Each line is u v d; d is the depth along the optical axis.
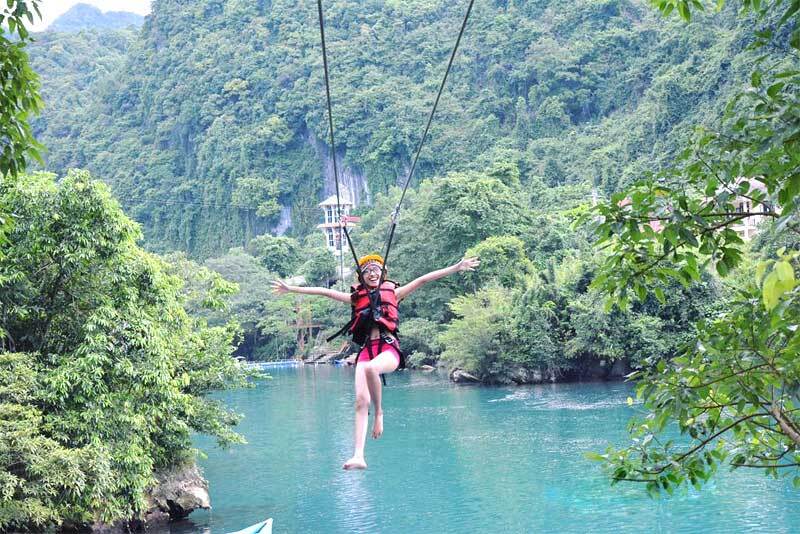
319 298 111.12
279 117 196.38
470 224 82.06
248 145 192.50
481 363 63.09
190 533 25.17
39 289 23.94
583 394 53.50
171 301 26.56
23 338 24.23
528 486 29.41
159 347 23.97
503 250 77.31
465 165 166.00
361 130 184.38
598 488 28.42
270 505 28.91
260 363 107.88
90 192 23.12
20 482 20.08
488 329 61.72
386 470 33.88
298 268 134.12
